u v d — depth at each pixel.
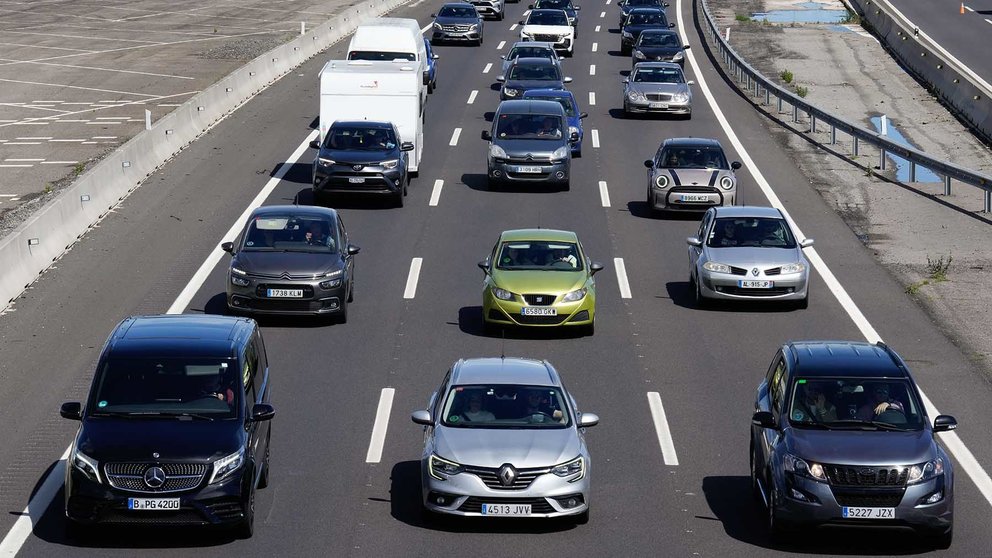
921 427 19.98
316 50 78.75
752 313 33.84
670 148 45.53
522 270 32.19
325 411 25.75
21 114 60.50
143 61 76.75
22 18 97.25
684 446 24.19
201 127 55.28
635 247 40.69
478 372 21.97
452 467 19.80
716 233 35.34
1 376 26.97
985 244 40.38
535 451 19.98
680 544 19.58
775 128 59.69
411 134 48.50
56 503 20.75
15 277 33.00
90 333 30.05
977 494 21.86
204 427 19.58
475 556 18.89
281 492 21.52
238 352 20.91
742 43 86.06
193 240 39.00
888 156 53.47
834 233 41.91
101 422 19.59
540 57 67.25
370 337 31.06
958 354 30.16
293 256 32.16
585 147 55.97
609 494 21.77
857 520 18.89
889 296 35.22
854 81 73.06
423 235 41.41
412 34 63.59
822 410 20.28
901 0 102.19
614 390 27.50
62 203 37.59
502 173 47.47
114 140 54.34
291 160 50.94
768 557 19.08
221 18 98.25
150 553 18.77
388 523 20.25
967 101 63.12
